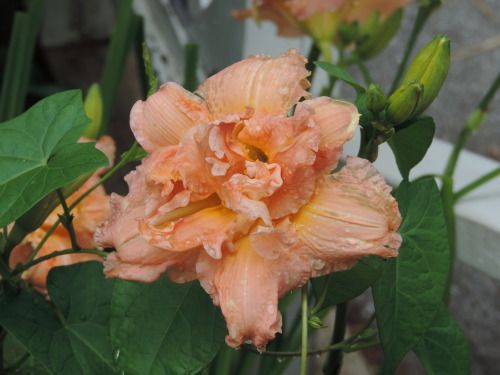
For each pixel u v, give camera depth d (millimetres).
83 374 414
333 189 357
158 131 380
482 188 610
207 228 358
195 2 945
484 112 565
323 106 366
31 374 499
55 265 482
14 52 695
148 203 358
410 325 412
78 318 432
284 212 355
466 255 590
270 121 357
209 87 384
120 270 361
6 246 420
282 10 599
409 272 417
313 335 848
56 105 406
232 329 340
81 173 363
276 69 375
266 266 349
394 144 439
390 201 349
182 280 365
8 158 388
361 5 590
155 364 386
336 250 349
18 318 416
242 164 363
